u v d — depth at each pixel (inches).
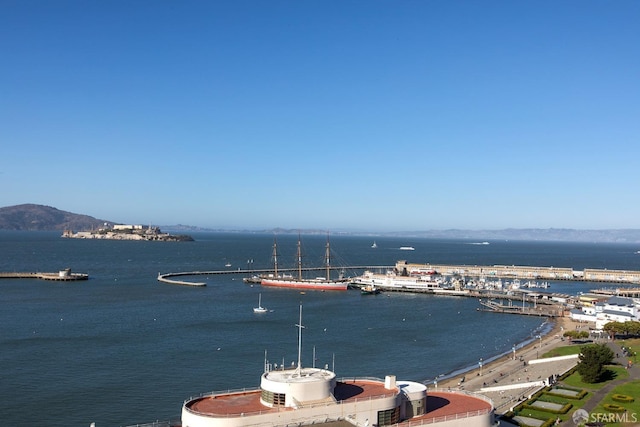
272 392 2719.0
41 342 6648.6
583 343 7342.5
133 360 5920.3
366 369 5964.6
